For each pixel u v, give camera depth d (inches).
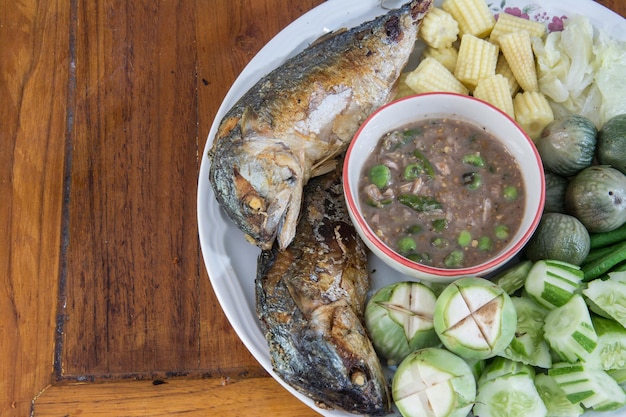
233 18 24.8
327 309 19.8
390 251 19.4
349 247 20.7
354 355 19.3
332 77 21.2
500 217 20.1
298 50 22.9
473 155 20.5
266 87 21.2
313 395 19.8
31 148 23.7
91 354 21.9
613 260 20.1
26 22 24.8
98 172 23.5
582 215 20.4
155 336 22.0
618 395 18.9
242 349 21.9
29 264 22.7
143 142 23.8
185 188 23.4
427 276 19.7
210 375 21.7
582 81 22.4
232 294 21.0
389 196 20.3
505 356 19.5
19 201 23.2
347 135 21.7
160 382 21.6
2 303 22.3
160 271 22.6
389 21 21.5
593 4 23.0
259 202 20.1
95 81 24.4
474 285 19.1
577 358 19.0
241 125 20.6
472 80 22.3
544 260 19.9
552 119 21.9
